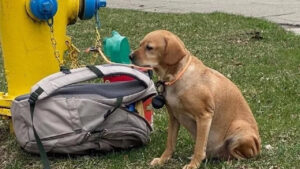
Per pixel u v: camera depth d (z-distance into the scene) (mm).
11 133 4102
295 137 4066
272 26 7398
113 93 3676
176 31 7098
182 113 3592
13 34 3947
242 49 6152
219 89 3619
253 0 10898
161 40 3523
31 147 3723
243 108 3703
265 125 4238
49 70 4035
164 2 10828
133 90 3729
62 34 4109
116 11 8898
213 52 6047
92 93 3646
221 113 3643
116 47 4012
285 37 6738
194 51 6082
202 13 8711
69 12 4125
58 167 3682
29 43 3969
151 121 3967
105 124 3691
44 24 3975
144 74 3822
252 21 7691
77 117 3611
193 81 3537
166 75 3549
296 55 5953
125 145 3828
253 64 5633
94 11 4168
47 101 3607
